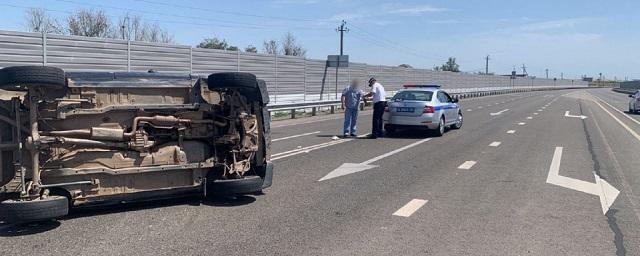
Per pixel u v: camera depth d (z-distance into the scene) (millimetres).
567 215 7477
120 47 21844
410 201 8266
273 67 31672
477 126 22250
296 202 8156
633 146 15336
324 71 37156
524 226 6918
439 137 17781
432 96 18250
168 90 7680
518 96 72250
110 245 6016
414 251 5906
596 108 38812
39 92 6570
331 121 25422
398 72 50344
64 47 19578
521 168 11398
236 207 7801
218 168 8094
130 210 7523
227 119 8031
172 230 6617
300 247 6012
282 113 30734
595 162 12266
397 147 14992
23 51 18281
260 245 6074
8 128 6590
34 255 5664
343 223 7008
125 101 7340
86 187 7035
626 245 6184
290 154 13422
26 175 6621
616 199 8484
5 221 6773
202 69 26453
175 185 7703
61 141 6707
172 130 7699
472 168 11383
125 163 7285
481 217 7344
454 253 5855
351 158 12781
